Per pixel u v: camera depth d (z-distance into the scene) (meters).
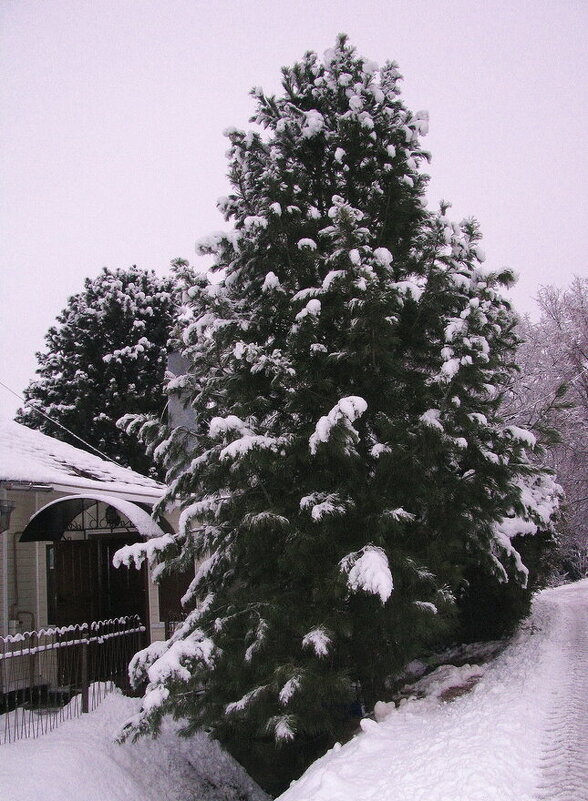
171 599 11.30
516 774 4.57
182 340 8.89
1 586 10.38
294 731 6.73
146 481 15.55
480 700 6.95
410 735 6.06
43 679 10.39
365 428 8.25
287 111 9.77
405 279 8.97
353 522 7.55
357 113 9.17
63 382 27.30
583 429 23.67
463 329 7.56
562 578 34.28
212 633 7.64
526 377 21.50
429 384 8.13
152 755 8.11
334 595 7.04
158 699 6.69
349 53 9.98
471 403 8.12
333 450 7.18
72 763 6.65
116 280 28.62
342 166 9.45
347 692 7.12
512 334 9.01
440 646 12.22
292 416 8.48
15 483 10.00
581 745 5.09
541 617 15.09
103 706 8.61
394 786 4.64
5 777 5.99
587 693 6.72
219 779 8.48
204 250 9.04
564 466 24.14
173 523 12.50
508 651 10.73
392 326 7.54
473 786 4.26
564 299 27.59
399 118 9.70
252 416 8.02
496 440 7.95
